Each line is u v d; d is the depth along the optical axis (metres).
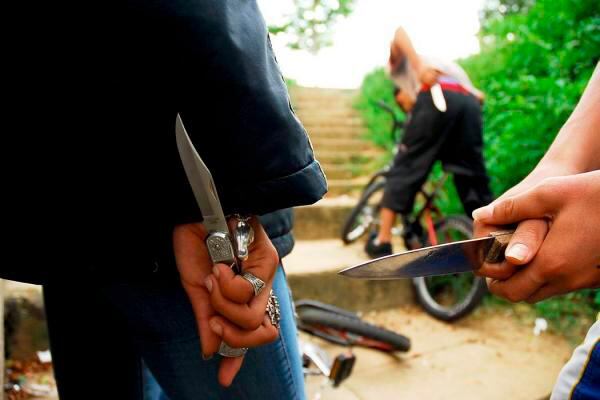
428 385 1.65
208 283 0.48
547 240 0.37
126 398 0.74
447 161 2.24
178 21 0.40
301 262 2.52
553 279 0.38
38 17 0.41
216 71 0.42
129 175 0.48
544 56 2.58
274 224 0.67
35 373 1.59
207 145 0.45
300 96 6.23
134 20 0.41
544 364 1.76
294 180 0.48
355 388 1.63
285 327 0.68
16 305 1.65
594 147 0.53
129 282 0.57
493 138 2.63
